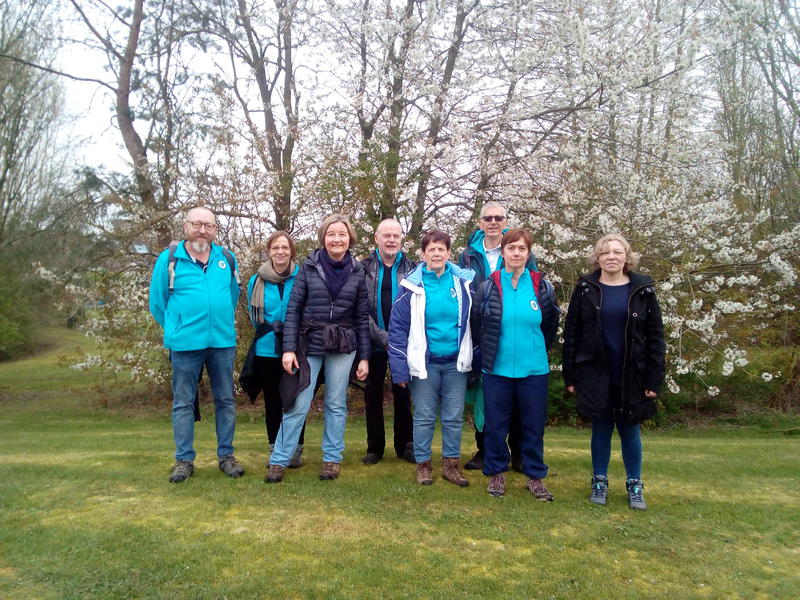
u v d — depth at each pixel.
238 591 2.50
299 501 3.57
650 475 4.53
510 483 4.12
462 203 9.23
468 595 2.54
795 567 2.92
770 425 9.46
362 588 2.57
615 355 3.56
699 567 2.88
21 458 4.86
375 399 4.55
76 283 10.80
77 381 14.33
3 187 17.88
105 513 3.34
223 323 4.00
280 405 4.47
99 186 12.47
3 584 2.52
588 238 8.04
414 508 3.52
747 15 7.73
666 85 8.14
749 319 9.38
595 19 9.23
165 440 6.07
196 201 8.93
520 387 3.80
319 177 8.58
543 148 8.87
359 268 4.07
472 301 3.91
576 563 2.86
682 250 8.02
